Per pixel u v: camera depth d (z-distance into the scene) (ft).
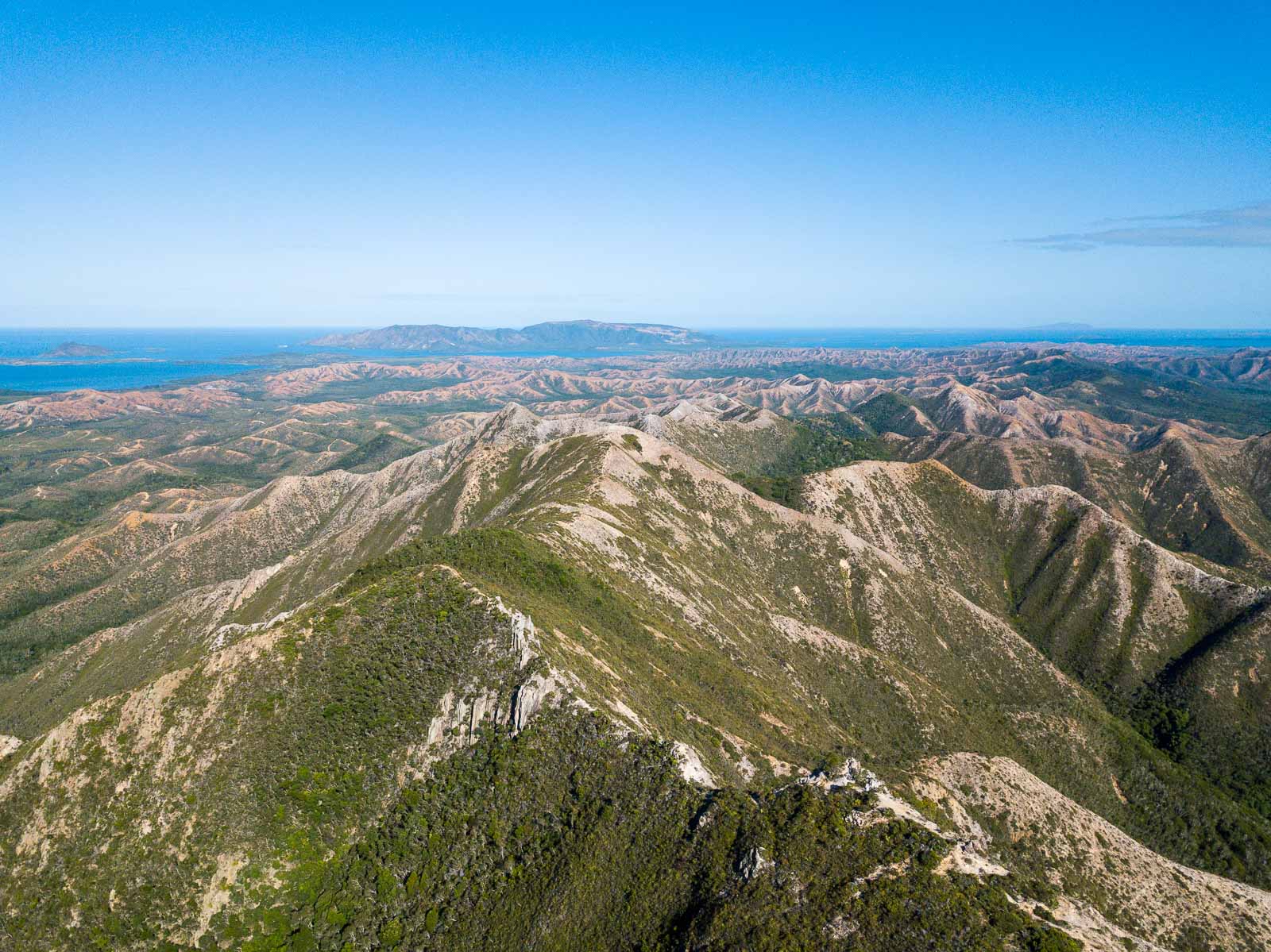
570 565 333.21
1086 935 143.84
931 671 407.44
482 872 184.96
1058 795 286.87
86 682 457.27
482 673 226.38
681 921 153.07
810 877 154.10
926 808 255.91
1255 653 402.31
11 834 190.70
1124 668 433.07
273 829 191.93
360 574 309.83
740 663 335.67
